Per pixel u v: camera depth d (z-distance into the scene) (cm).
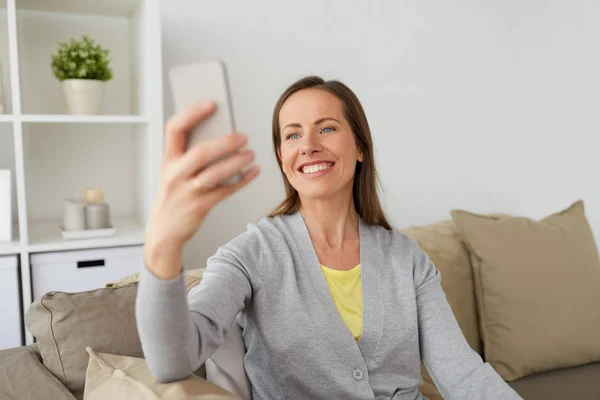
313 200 128
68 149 231
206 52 241
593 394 180
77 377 118
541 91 310
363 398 117
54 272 195
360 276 127
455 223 204
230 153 61
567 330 192
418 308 127
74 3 211
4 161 223
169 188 63
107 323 123
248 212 254
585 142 322
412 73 282
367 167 136
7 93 219
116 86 235
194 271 153
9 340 189
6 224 196
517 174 310
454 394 115
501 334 191
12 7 184
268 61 252
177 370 79
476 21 294
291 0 254
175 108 65
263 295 118
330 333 118
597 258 211
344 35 265
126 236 204
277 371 118
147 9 201
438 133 290
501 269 194
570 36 314
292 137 127
